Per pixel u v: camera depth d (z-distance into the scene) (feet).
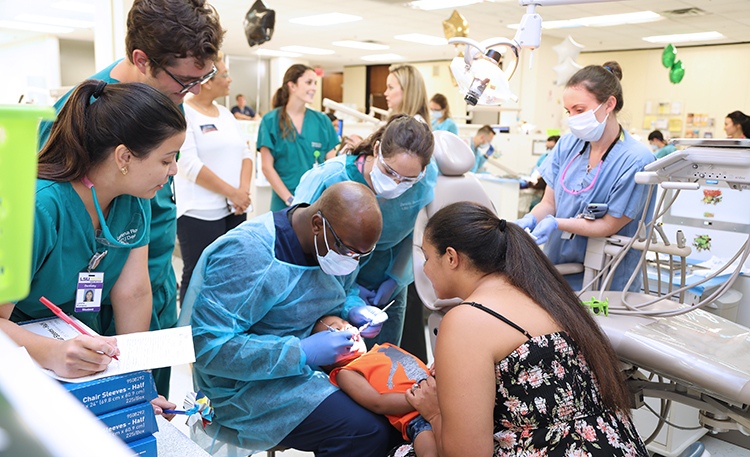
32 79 31.27
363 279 6.88
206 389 4.91
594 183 6.77
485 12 28.22
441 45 40.37
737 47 35.47
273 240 4.60
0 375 1.13
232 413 4.81
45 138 4.09
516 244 4.06
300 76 10.44
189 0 4.15
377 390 4.70
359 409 4.62
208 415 4.98
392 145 5.42
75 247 3.67
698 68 37.27
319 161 11.12
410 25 32.63
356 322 5.49
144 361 3.25
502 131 28.53
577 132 6.56
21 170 1.26
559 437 3.59
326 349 4.46
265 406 4.61
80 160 3.48
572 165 7.16
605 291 6.20
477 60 5.34
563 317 3.82
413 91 9.16
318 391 4.64
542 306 3.85
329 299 5.03
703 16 27.58
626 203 6.49
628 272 6.88
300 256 4.68
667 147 21.90
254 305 4.55
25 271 1.32
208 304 4.51
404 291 7.22
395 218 6.24
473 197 6.58
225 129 9.92
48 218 3.38
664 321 5.32
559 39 35.65
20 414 1.02
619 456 3.61
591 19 29.22
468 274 4.09
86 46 32.65
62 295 3.80
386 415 4.66
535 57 35.22
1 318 3.34
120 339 3.52
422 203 6.27
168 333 3.66
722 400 4.86
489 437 3.49
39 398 1.06
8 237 1.28
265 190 14.34
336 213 4.26
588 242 6.72
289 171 10.84
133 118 3.42
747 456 7.20
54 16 26.21
